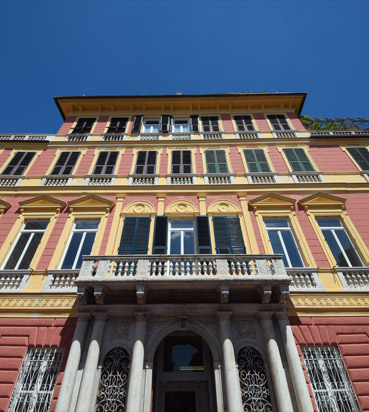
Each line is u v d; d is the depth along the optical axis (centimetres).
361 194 1211
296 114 1791
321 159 1400
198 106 1736
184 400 852
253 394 743
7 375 774
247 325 845
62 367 785
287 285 812
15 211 1179
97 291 804
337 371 784
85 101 1709
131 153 1452
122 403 729
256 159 1398
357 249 1040
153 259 862
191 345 939
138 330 808
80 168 1376
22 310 879
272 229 1109
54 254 1027
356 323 853
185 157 1417
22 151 1475
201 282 805
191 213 1149
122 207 1187
